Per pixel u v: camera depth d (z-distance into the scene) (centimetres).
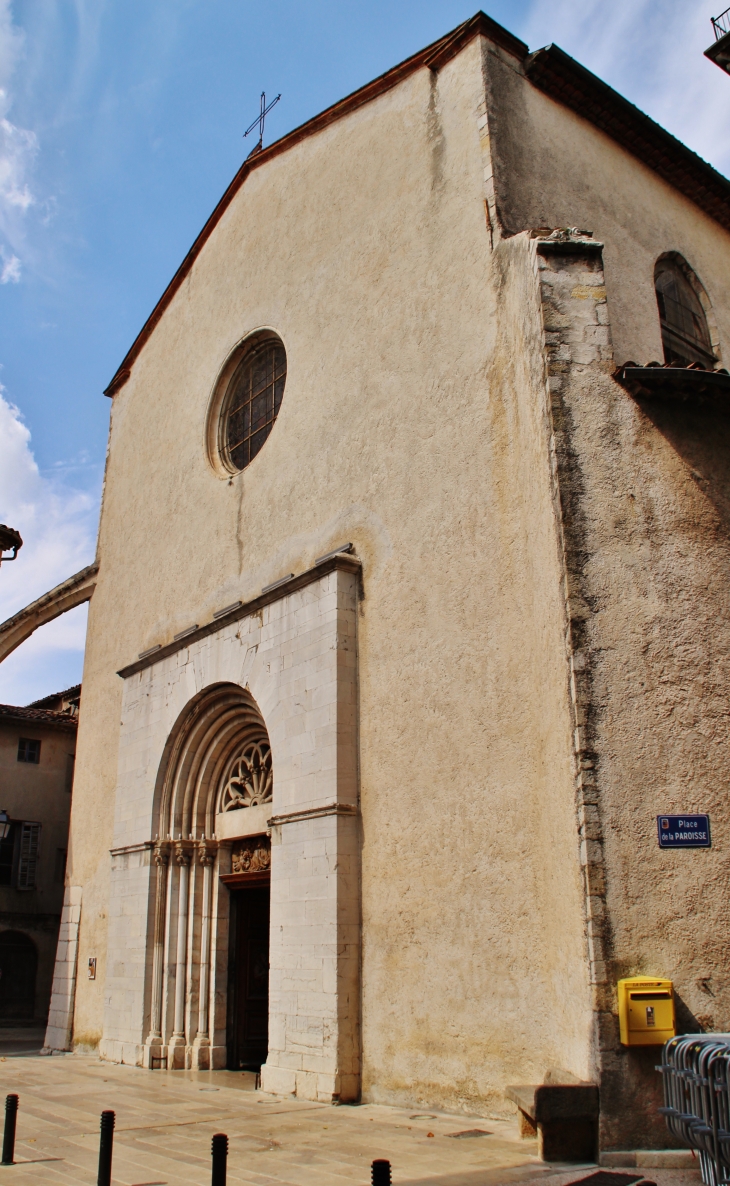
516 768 840
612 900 672
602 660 735
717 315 1339
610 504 789
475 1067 816
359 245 1254
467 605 938
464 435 994
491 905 837
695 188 1373
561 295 862
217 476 1487
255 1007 1291
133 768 1462
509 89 1112
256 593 1297
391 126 1248
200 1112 873
